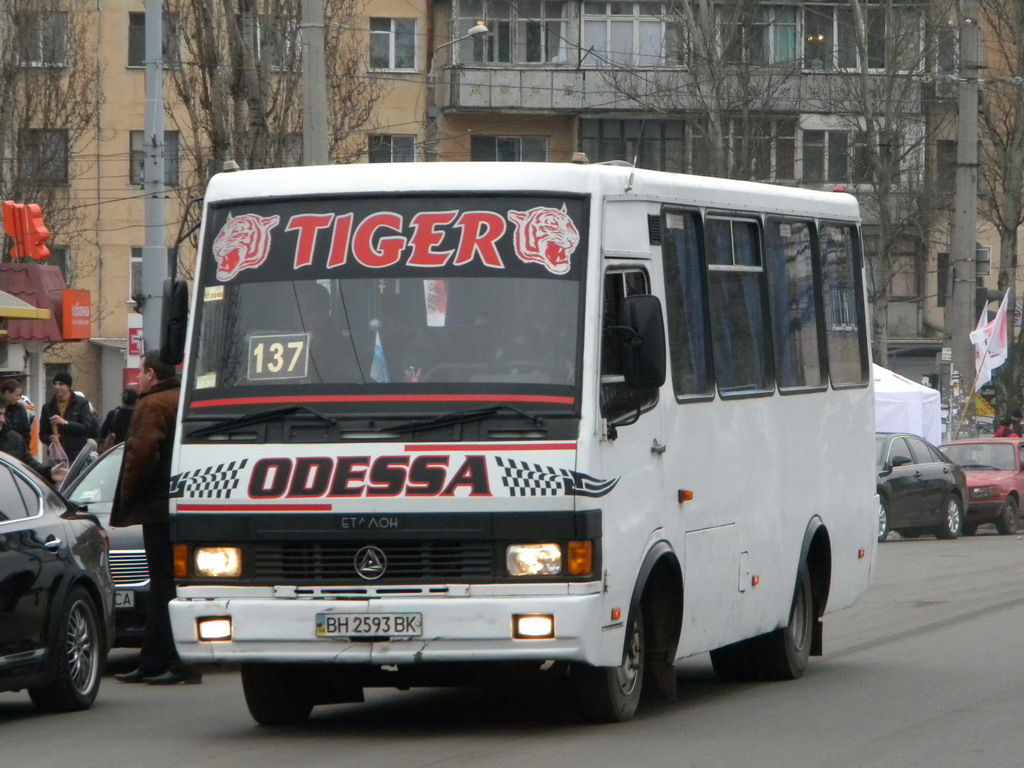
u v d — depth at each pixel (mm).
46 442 32594
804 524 18031
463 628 12922
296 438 13320
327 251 13844
